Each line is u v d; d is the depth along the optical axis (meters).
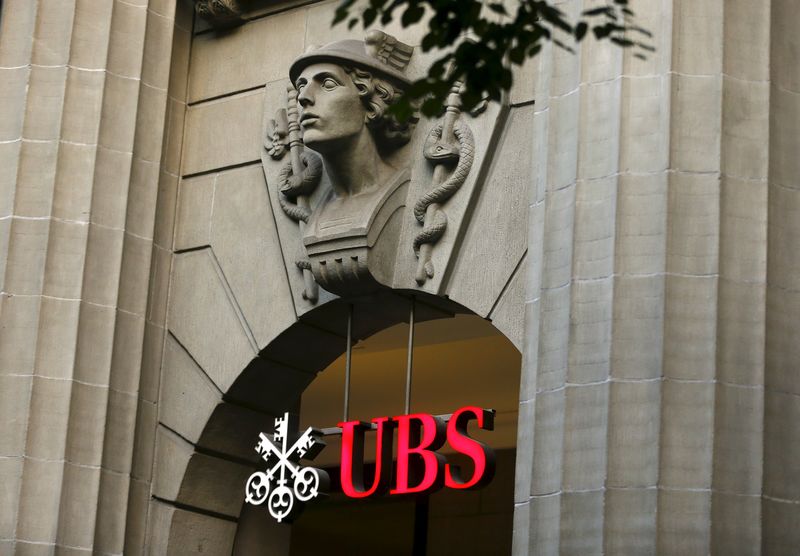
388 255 15.48
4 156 16.78
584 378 13.29
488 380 21.03
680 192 13.28
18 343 16.25
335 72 15.57
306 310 16.02
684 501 12.70
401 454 15.10
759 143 13.38
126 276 16.64
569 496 13.11
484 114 15.27
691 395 12.89
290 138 16.42
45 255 16.39
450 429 15.01
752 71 13.52
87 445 16.14
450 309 15.70
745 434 12.81
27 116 16.77
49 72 16.89
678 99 13.45
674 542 12.64
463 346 20.36
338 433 15.62
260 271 16.48
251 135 16.94
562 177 14.01
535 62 15.17
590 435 13.12
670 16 13.58
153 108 17.12
